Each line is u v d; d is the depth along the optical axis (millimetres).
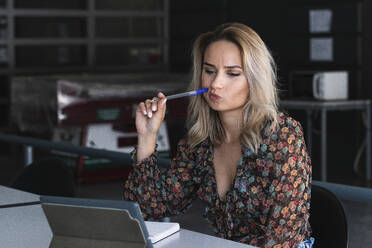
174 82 6348
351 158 6816
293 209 1576
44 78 6156
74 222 1286
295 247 1573
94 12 8773
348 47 6848
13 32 8258
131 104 6070
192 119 1769
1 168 6812
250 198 1615
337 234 1632
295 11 7305
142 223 1207
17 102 6660
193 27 8695
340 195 1753
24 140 3170
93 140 5996
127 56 9109
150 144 1771
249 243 1625
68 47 8695
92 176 6000
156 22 9148
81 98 5895
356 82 6801
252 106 1618
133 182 1776
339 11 6887
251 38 1614
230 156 1688
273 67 1664
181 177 1767
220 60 1633
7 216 1727
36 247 1429
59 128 6008
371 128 6438
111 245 1254
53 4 8539
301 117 7266
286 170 1579
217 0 8266
